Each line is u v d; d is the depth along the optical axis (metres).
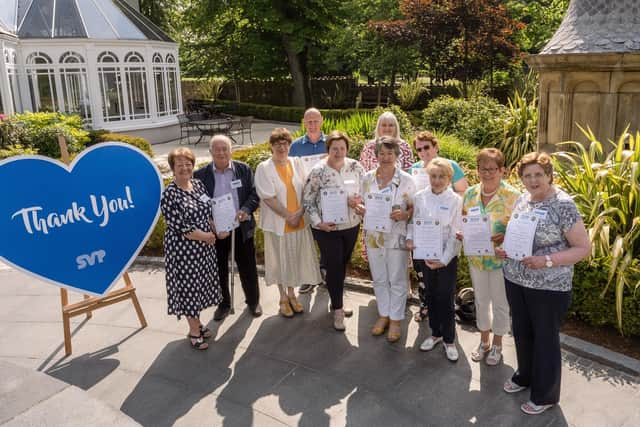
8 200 3.96
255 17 23.03
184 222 4.12
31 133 11.91
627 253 4.00
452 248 3.79
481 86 17.02
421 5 16.61
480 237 3.56
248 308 5.06
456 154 8.09
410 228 4.05
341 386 3.74
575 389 3.56
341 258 4.47
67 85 15.52
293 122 23.33
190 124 16.86
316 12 22.25
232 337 4.52
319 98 27.53
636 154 4.59
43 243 4.15
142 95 17.00
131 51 16.30
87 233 4.36
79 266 4.35
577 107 7.39
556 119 7.59
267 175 4.51
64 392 2.76
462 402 3.50
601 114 7.16
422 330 4.49
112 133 14.90
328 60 22.73
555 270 3.08
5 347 4.45
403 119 9.62
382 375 3.85
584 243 3.02
